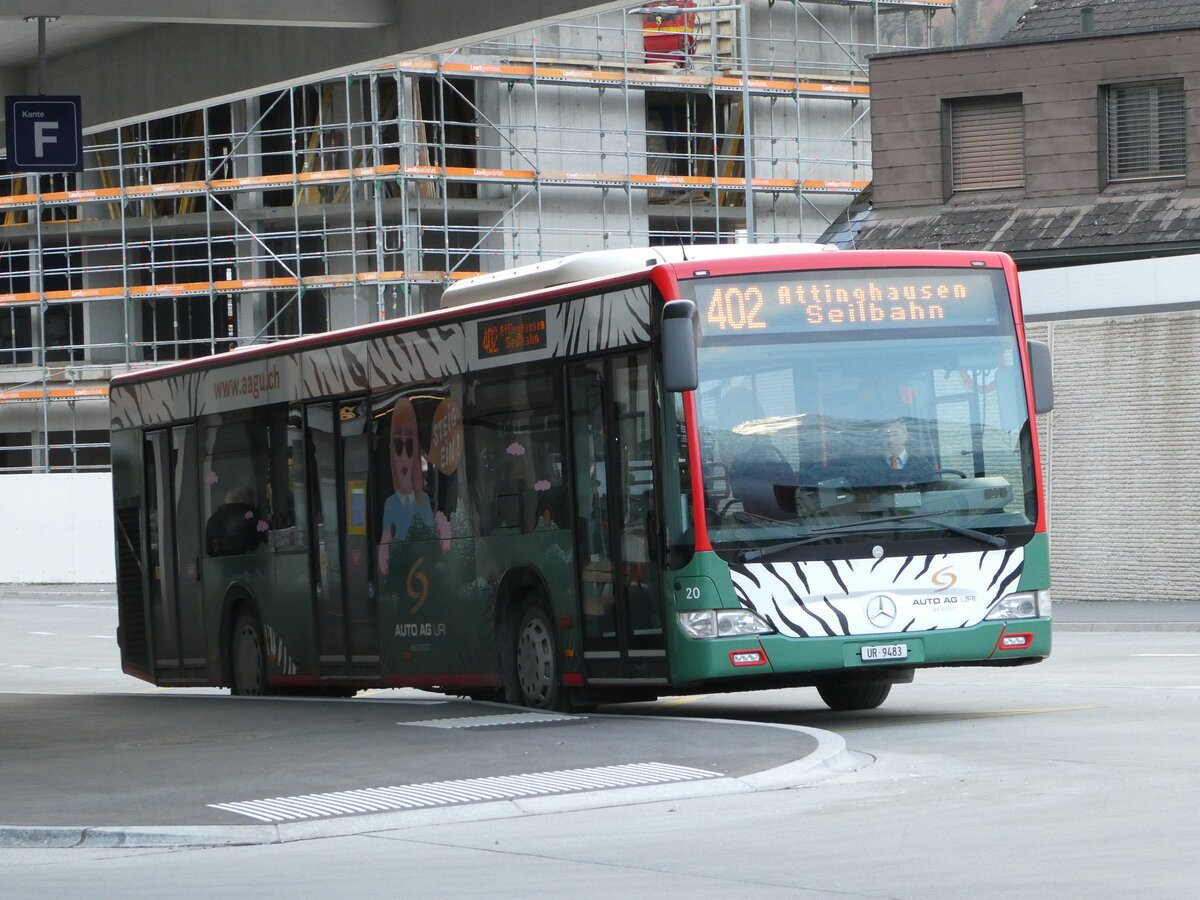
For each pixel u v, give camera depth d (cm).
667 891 1145
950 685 2750
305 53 2959
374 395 2644
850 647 2083
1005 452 2175
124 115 3284
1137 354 4609
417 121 8094
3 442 9312
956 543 2133
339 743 1952
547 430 2278
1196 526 4506
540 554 2297
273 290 8344
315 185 8356
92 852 1431
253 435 2966
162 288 8488
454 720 2169
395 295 8362
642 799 1575
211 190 8444
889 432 2134
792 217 9362
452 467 2467
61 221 8944
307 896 1177
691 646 2059
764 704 2569
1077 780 1577
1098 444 4691
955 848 1264
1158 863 1175
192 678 3180
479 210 8506
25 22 3102
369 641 2670
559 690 2278
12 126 2942
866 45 9575
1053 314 4766
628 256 2272
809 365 2120
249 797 1602
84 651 4994
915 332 2162
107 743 2072
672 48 9212
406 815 1509
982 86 5247
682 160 9156
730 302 2108
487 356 2391
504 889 1175
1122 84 5075
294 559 2858
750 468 2084
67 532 8131
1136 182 5075
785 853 1276
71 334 9225
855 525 2102
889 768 1716
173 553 3219
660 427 2088
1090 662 3098
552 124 8700
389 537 2611
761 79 9106
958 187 5322
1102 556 4691
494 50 8444
